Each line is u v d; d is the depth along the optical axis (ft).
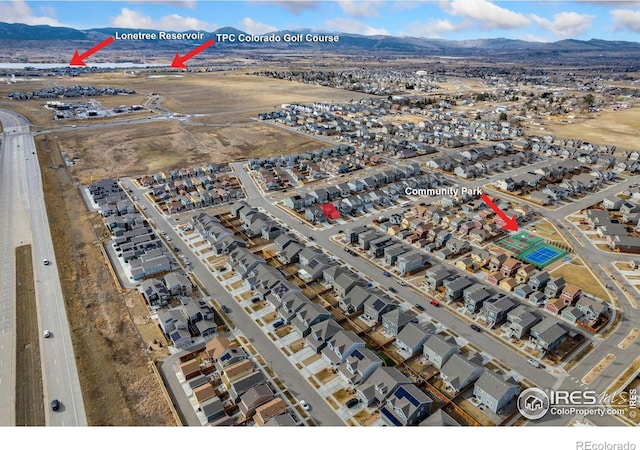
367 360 187.73
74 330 216.54
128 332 216.74
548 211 364.99
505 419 166.81
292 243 293.02
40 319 224.12
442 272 257.96
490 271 272.92
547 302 235.20
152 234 313.94
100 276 264.93
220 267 276.82
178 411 170.71
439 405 174.40
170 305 238.48
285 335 215.51
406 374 190.90
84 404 172.55
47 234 316.81
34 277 261.44
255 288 249.96
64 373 188.65
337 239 316.60
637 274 268.00
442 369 187.42
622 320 225.35
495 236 317.83
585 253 293.84
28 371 189.37
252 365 191.52
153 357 200.23
